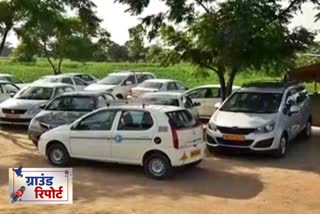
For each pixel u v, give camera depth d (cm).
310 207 917
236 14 1574
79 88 2728
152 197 972
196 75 1967
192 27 1738
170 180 1102
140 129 1124
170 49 1853
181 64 1895
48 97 1878
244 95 1486
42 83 2023
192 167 1228
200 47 1717
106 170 1192
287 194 1002
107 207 905
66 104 1545
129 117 1146
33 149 1454
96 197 970
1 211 880
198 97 2097
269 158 1359
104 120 1174
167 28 1834
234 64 1597
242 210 893
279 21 1692
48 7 1794
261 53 1588
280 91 1480
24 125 1831
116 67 5572
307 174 1173
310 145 1567
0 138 1631
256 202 944
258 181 1104
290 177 1143
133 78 2875
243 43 1548
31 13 1731
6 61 6469
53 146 1229
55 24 1986
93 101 1544
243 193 1005
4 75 2936
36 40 2709
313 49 2088
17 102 1831
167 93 1838
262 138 1319
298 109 1481
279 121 1366
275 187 1055
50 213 871
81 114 1485
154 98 1784
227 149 1353
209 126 1402
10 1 1741
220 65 1686
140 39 1970
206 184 1073
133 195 986
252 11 1573
